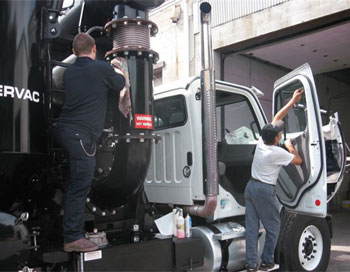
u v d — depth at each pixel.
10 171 2.43
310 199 3.80
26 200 2.87
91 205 3.04
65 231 2.53
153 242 2.97
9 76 2.33
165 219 3.32
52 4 2.66
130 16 2.92
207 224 3.69
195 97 3.60
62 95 2.91
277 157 3.57
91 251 2.58
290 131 4.52
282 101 4.76
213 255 3.43
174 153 3.73
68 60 3.21
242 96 4.11
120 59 2.83
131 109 2.81
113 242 2.90
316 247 4.25
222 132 3.86
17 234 2.27
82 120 2.57
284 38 8.31
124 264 2.77
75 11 3.39
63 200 2.71
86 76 2.60
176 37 9.55
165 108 3.88
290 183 4.09
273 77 10.81
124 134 2.82
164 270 3.02
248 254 3.55
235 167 3.96
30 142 2.42
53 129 2.67
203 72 3.38
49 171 2.79
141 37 2.88
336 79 13.38
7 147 2.29
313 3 7.46
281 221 4.08
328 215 4.48
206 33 3.37
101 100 2.65
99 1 3.15
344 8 7.04
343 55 9.82
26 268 2.29
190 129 3.59
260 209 3.59
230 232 3.58
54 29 2.64
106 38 3.44
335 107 13.25
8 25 2.36
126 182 2.98
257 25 8.30
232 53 9.10
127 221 3.31
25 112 2.39
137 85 2.85
